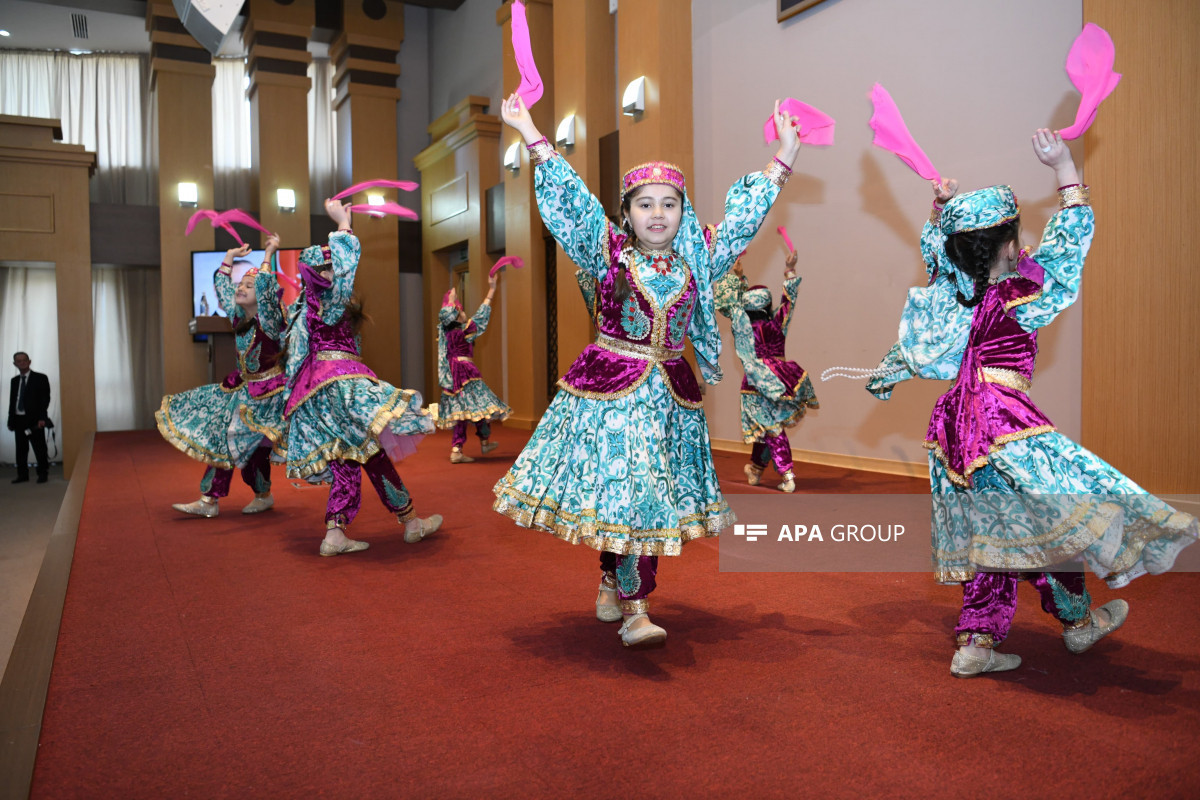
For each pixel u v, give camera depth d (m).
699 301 2.41
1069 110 4.94
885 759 1.69
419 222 13.34
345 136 13.27
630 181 2.31
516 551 3.81
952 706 1.96
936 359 2.19
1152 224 4.12
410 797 1.58
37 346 12.63
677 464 2.40
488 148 11.42
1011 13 5.24
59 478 11.16
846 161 6.41
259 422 4.23
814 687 2.10
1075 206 2.04
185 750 1.79
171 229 12.01
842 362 6.50
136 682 2.20
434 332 13.02
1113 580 2.00
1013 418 2.04
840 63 6.41
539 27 10.12
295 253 11.99
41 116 13.16
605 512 2.25
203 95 12.15
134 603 2.98
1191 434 4.08
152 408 13.37
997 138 5.34
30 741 1.82
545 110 10.19
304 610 2.87
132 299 13.24
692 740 1.80
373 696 2.08
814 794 1.56
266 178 12.23
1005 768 1.64
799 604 2.88
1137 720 1.86
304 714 1.97
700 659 2.32
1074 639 2.27
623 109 7.86
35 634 2.60
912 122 5.89
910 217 5.94
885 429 6.24
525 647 2.45
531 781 1.63
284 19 12.14
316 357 3.73
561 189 2.28
